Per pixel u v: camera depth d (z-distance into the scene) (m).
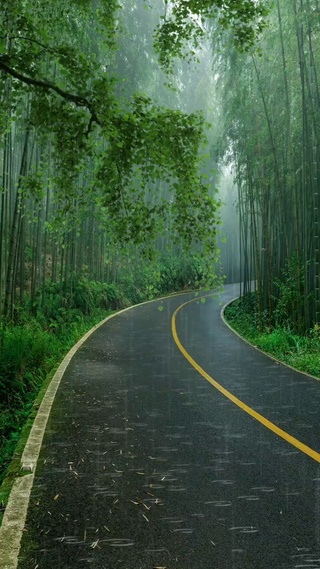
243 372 9.36
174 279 37.50
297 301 13.15
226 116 18.03
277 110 14.77
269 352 12.27
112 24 6.67
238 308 22.89
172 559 2.71
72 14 7.68
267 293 17.38
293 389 7.73
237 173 19.97
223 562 2.68
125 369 9.43
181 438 5.06
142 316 21.50
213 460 4.39
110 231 6.46
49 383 7.87
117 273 27.95
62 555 2.73
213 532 3.03
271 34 13.59
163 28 6.29
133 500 3.49
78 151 6.14
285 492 3.67
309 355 10.50
